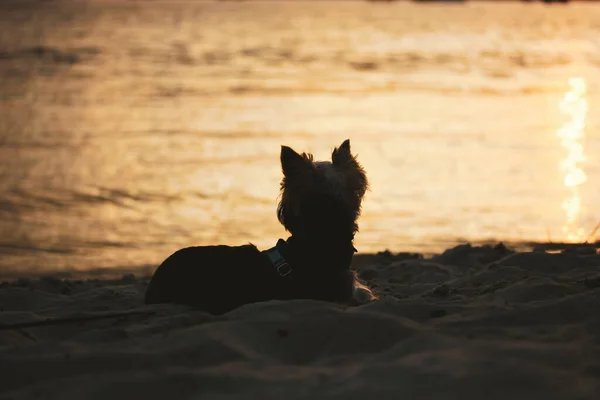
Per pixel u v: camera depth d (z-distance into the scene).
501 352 4.10
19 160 20.17
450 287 6.61
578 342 4.29
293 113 28.66
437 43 67.19
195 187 17.20
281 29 85.69
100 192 16.80
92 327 5.25
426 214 14.52
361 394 3.65
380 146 22.03
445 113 28.52
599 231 13.09
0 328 4.91
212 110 29.48
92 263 11.81
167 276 5.75
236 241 13.10
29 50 54.84
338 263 5.42
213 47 60.94
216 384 3.84
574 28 89.38
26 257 12.17
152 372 4.05
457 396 3.60
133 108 29.95
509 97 33.38
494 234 12.98
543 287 5.67
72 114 28.44
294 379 3.86
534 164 19.44
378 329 4.57
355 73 43.59
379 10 144.25
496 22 102.38
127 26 85.81
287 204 5.49
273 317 4.81
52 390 3.87
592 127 25.25
